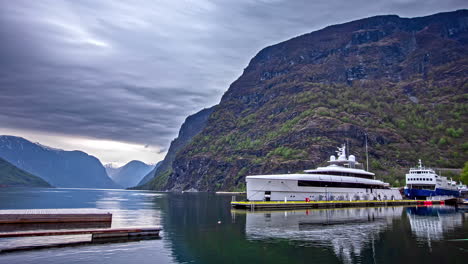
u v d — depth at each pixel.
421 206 102.62
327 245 37.78
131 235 40.38
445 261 31.78
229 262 31.05
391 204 102.75
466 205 108.88
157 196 195.88
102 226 47.12
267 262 31.23
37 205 97.38
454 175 192.50
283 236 43.16
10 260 29.38
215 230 47.66
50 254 31.47
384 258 32.66
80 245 35.12
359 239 41.38
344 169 99.00
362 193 101.19
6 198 133.50
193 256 32.69
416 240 41.00
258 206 80.06
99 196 185.62
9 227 43.06
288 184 86.25
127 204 108.00
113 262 29.83
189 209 85.12
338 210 80.88
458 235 44.66
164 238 40.66
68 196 172.00
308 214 70.19
